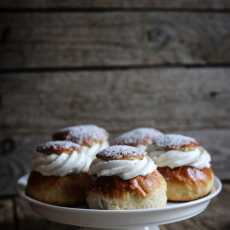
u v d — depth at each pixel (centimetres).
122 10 98
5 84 96
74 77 98
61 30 96
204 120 103
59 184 72
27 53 96
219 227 76
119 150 69
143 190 67
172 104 101
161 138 76
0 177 98
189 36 101
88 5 97
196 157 74
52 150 73
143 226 66
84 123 99
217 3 101
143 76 100
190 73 101
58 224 78
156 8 99
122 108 100
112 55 98
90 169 70
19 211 84
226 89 103
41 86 97
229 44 102
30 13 95
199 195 72
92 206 68
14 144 97
